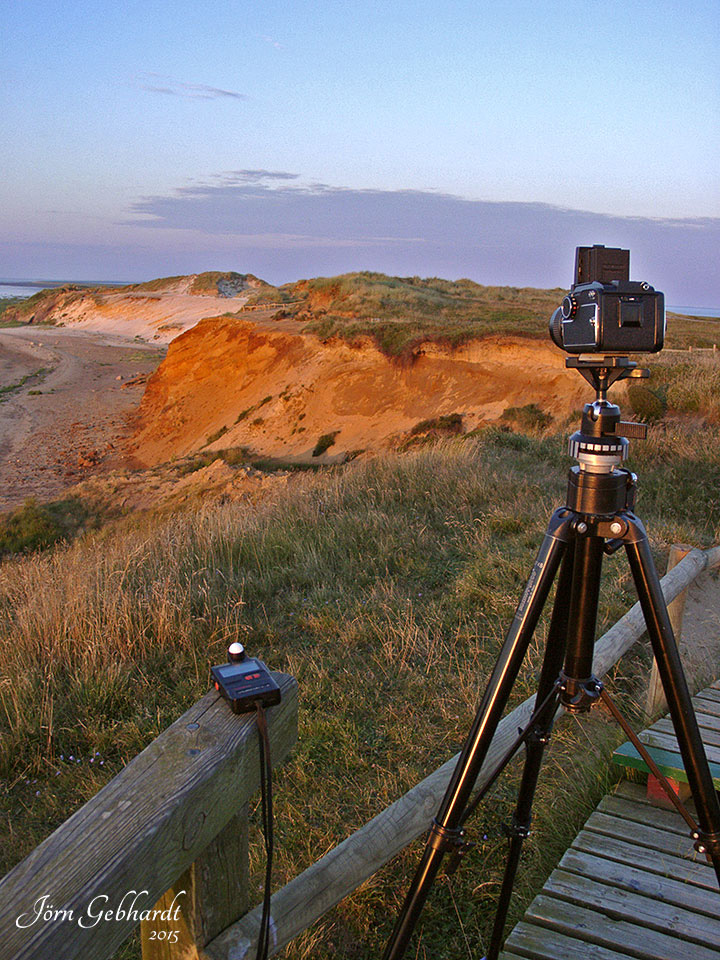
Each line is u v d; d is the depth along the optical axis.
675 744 3.17
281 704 1.50
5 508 22.44
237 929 1.44
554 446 10.93
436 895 2.70
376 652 4.71
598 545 1.55
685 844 2.64
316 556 6.38
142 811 1.17
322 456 21.44
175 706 4.23
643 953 2.13
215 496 16.73
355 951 2.50
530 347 19.69
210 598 5.54
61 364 53.56
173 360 34.16
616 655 3.44
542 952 2.15
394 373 22.58
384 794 3.29
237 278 88.75
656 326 1.46
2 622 5.50
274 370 27.91
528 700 2.87
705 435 10.01
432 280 39.53
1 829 3.25
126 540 8.78
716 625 5.15
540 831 2.94
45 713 4.06
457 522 7.15
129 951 2.50
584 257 1.56
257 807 3.31
